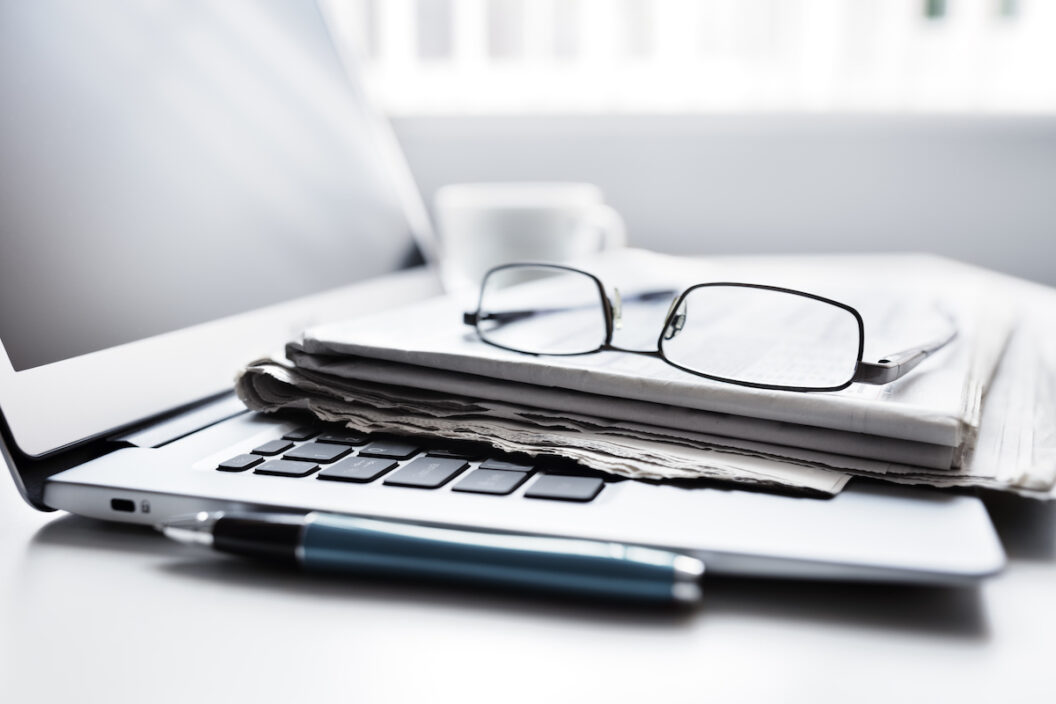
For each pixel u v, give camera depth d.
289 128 0.62
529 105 1.34
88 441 0.37
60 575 0.29
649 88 1.31
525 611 0.26
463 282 0.91
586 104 1.32
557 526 0.28
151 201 0.46
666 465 0.33
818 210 1.28
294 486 0.32
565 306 0.54
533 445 0.34
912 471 0.32
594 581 0.26
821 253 1.29
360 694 0.22
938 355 0.45
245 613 0.26
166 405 0.42
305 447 0.36
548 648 0.24
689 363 0.40
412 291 0.72
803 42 1.27
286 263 0.57
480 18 1.33
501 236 0.92
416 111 1.35
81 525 0.34
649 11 1.29
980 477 0.31
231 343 0.48
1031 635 0.25
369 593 0.28
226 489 0.32
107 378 0.39
